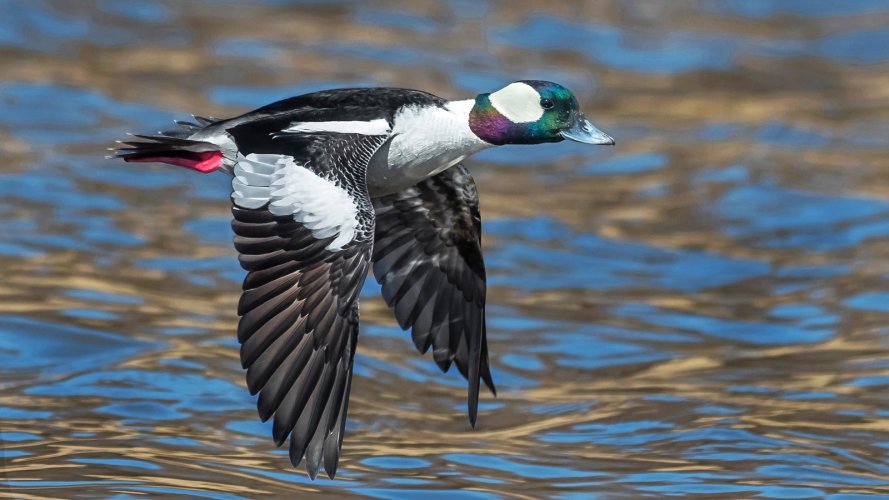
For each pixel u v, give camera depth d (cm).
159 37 2134
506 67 2116
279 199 863
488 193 1772
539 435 1148
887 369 1291
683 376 1291
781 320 1436
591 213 1722
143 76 1991
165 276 1470
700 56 2236
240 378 1227
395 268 1020
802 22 2412
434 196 1013
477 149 999
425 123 970
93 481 998
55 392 1180
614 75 2147
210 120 955
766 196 1772
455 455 1097
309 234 856
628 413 1196
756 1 2480
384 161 967
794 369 1304
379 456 1089
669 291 1518
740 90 2130
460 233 1020
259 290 841
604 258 1595
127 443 1081
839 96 2125
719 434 1138
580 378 1293
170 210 1658
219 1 2303
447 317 1019
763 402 1217
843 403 1212
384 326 1380
